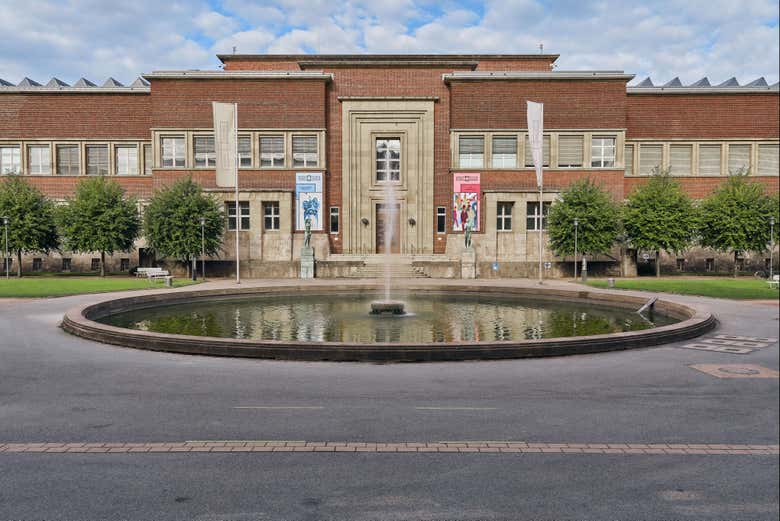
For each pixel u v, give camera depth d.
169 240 38.34
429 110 44.50
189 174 42.19
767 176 45.88
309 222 40.81
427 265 40.41
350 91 44.66
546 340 13.01
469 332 16.61
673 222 39.28
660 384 10.18
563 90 43.69
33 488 5.90
